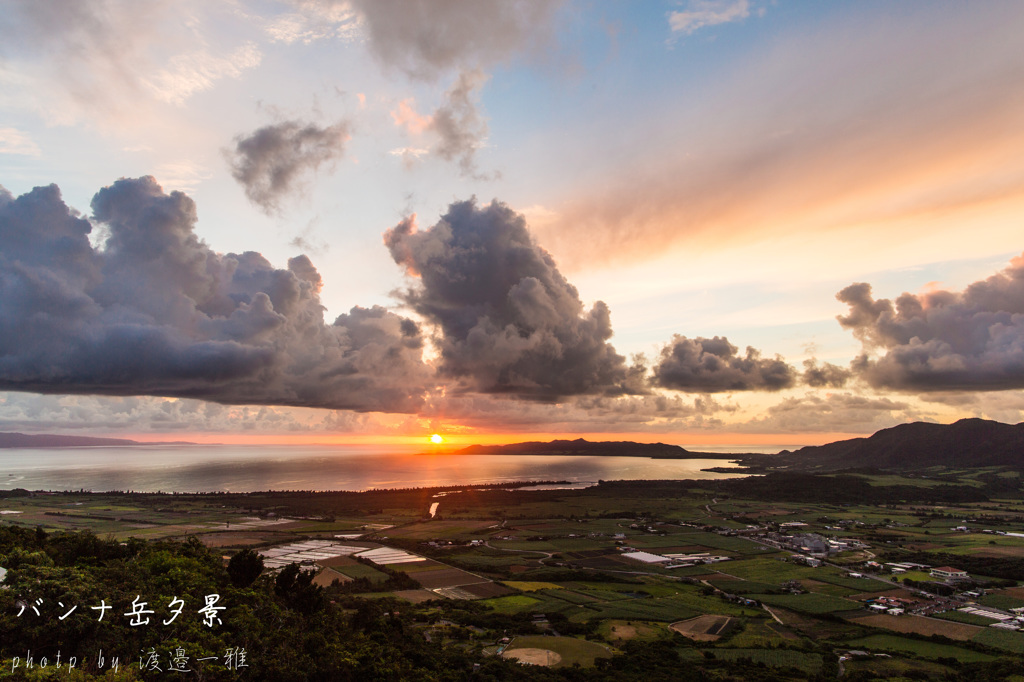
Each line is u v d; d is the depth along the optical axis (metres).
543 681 99.19
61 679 53.50
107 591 70.75
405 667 91.75
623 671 107.38
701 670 109.19
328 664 80.69
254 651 75.44
